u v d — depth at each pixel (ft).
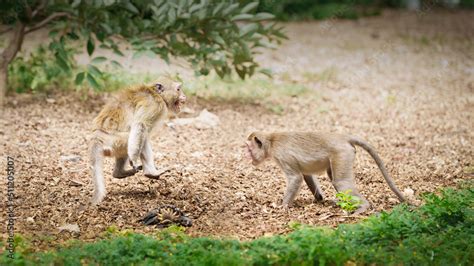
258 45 57.72
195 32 57.26
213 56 58.34
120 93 38.09
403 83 72.08
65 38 58.59
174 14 54.54
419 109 61.52
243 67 59.16
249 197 38.55
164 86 38.34
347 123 56.39
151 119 37.37
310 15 115.65
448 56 87.45
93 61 55.67
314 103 62.44
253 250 29.37
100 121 37.14
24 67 58.90
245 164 44.78
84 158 44.24
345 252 29.09
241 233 33.37
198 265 27.78
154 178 37.78
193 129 52.03
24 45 75.61
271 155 37.27
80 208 35.73
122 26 56.44
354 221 34.78
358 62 82.38
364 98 65.26
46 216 34.83
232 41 57.16
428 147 50.03
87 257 28.96
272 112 58.70
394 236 31.09
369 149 36.52
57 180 39.81
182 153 46.55
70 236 32.48
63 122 51.65
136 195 38.04
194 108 57.31
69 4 56.44
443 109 61.62
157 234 32.22
